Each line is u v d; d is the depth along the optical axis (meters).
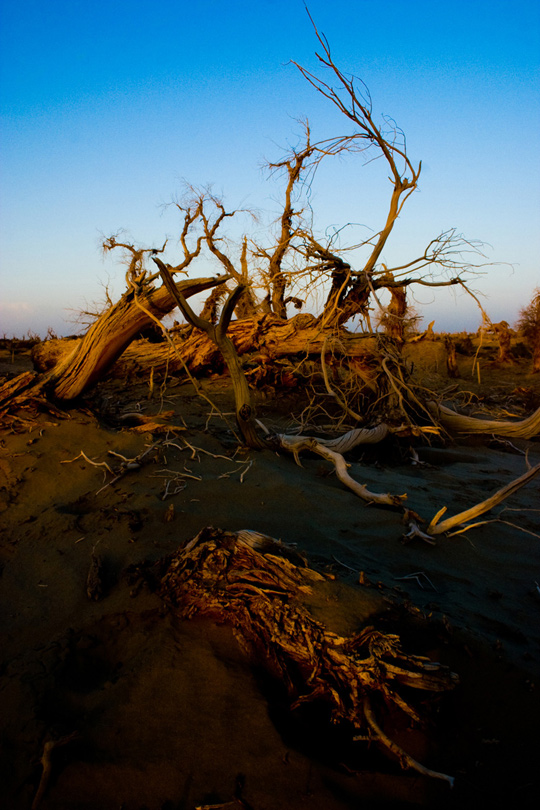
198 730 2.65
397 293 11.72
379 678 2.77
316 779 2.48
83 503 4.98
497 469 7.76
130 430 6.85
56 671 2.94
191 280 6.99
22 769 2.45
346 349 10.05
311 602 3.19
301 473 6.33
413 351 20.09
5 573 3.93
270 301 13.92
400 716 2.83
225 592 3.29
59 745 2.51
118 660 3.08
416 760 2.66
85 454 6.01
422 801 2.44
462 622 3.37
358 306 9.95
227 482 5.51
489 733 2.77
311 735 2.76
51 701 2.78
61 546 4.20
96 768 2.46
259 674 3.01
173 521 4.48
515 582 4.18
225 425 8.38
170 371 12.23
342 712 2.78
